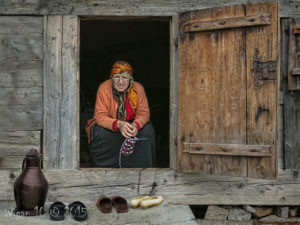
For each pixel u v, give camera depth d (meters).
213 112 3.18
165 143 6.76
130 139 3.62
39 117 3.47
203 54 3.20
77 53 3.48
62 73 3.46
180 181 3.51
